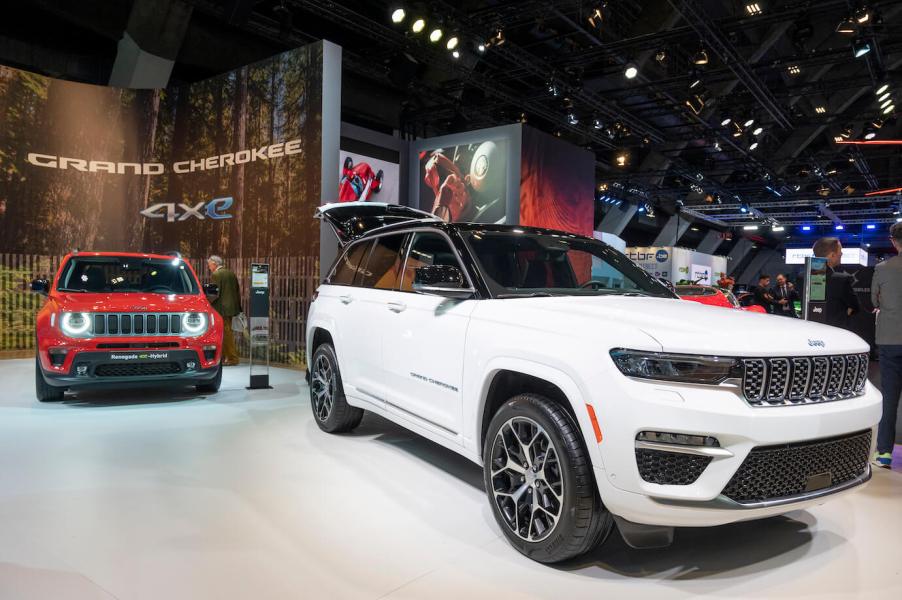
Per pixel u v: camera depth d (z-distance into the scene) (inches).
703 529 120.7
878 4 410.0
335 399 180.9
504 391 119.6
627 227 1274.6
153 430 192.5
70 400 238.5
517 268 134.9
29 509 125.4
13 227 399.9
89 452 167.2
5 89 395.2
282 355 359.6
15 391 257.1
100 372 216.5
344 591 94.0
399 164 569.0
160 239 423.2
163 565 101.7
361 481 145.3
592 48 510.3
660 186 1019.9
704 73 533.0
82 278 244.1
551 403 102.3
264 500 132.3
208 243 403.5
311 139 344.5
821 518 126.6
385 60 562.3
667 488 89.3
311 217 344.5
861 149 827.4
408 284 151.6
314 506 129.2
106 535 113.2
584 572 101.6
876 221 1261.1
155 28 436.1
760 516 92.7
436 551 108.6
